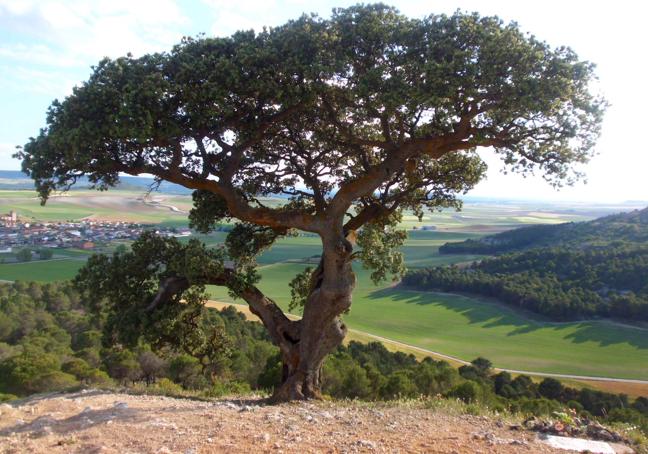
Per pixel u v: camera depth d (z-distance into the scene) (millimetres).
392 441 7789
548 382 42469
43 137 12820
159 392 15242
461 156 16375
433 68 11125
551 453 7562
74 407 10664
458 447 7609
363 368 35281
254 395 16797
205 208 15664
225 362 31828
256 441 7473
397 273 15664
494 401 25000
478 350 60125
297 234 17984
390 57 12109
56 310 54094
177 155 13266
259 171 16312
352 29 12016
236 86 11883
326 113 13633
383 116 12812
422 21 12266
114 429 8211
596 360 55750
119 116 11500
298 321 14461
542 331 66000
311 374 13555
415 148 13180
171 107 12344
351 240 15344
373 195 16422
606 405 38656
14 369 25062
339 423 8875
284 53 12336
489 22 12039
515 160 13117
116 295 15023
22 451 7023
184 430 8117
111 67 12539
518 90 11375
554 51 12000
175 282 14680
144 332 13992
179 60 12562
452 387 28484
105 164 12820
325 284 13672
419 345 61375
